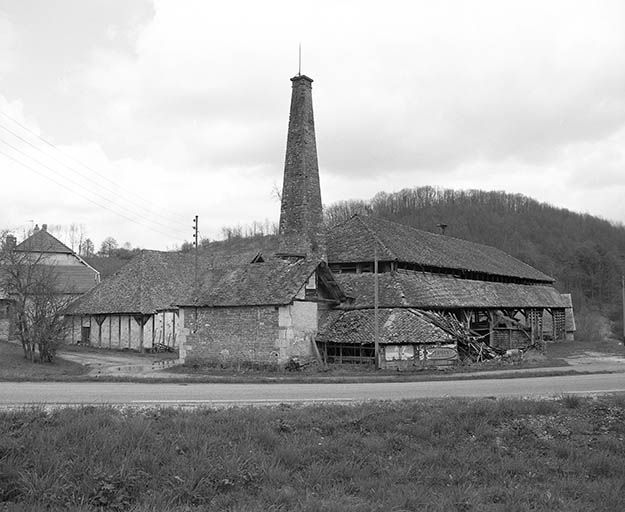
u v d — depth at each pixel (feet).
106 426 37.42
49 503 30.01
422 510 31.19
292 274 96.22
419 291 106.63
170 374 86.79
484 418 44.32
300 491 33.40
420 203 349.61
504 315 135.33
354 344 94.99
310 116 107.45
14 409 40.75
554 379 73.15
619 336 224.12
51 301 114.73
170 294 149.48
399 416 43.65
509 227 319.68
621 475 37.32
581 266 295.89
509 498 33.55
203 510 30.37
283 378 73.46
